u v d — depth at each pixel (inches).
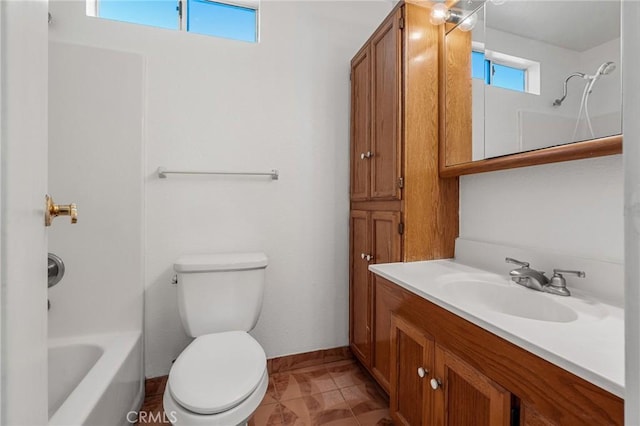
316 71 74.1
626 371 13.2
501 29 49.1
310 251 74.2
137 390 58.0
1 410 15.3
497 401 29.3
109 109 59.0
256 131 69.4
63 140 56.8
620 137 32.6
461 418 34.5
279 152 71.2
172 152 63.8
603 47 36.5
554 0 42.1
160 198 63.2
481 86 52.0
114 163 59.3
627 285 13.1
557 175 42.6
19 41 17.2
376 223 65.2
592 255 38.5
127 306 60.1
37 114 20.2
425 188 57.7
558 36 41.3
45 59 21.8
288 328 72.7
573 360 22.4
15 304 16.6
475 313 32.1
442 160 57.5
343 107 76.5
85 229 58.1
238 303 57.4
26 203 18.2
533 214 46.0
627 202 13.0
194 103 65.0
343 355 76.7
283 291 72.2
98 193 58.6
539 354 24.8
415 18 56.8
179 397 37.4
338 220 76.5
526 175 47.1
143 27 62.2
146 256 62.5
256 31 72.9
